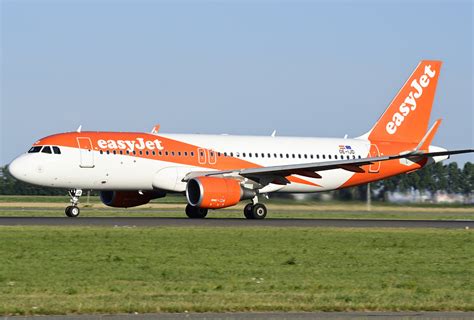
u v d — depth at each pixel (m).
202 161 154.62
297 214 185.12
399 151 175.62
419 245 106.25
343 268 83.75
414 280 76.44
